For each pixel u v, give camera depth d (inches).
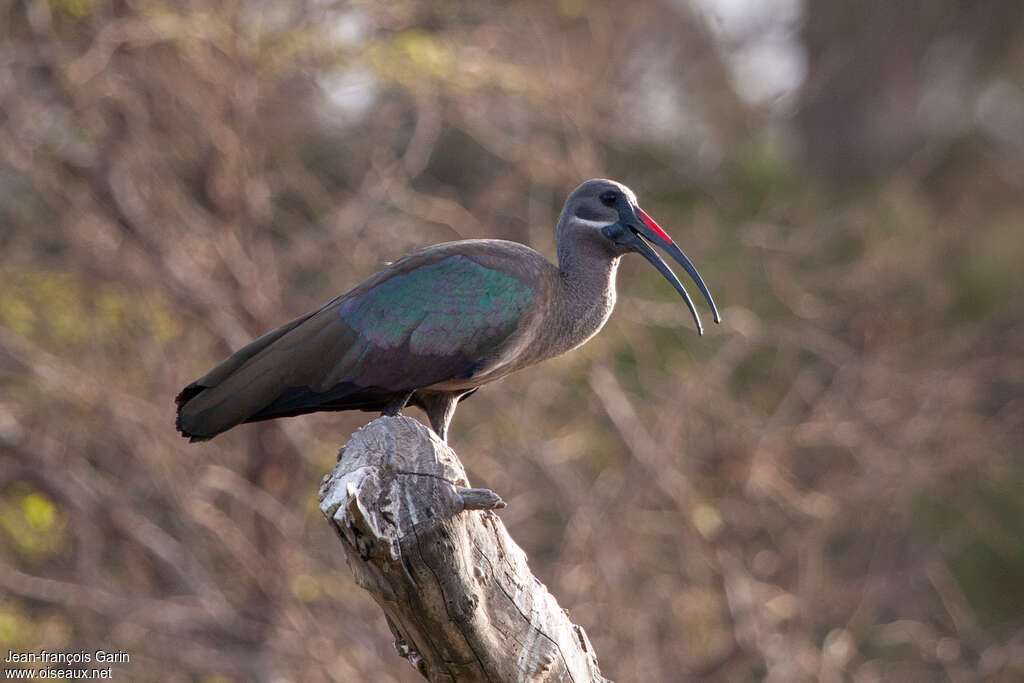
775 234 733.3
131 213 643.5
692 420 668.1
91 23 643.5
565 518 648.4
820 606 658.8
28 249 661.3
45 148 644.7
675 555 676.7
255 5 642.8
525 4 726.5
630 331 690.2
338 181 738.2
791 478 693.9
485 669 236.4
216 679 633.0
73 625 634.2
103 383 627.2
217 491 655.8
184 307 650.8
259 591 629.9
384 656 618.8
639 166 745.0
